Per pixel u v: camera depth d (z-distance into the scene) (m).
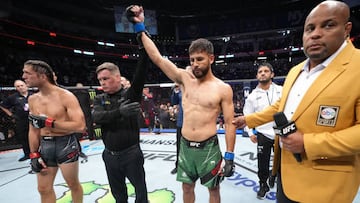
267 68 3.11
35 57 20.05
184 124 2.13
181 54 27.39
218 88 1.99
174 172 3.96
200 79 2.07
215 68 27.11
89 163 4.77
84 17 22.50
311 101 1.18
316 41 1.13
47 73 2.25
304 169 1.24
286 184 1.33
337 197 1.13
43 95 2.32
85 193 3.29
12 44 17.28
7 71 17.56
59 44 20.75
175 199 3.03
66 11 20.77
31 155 2.26
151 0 25.12
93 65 24.44
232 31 25.75
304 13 22.11
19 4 17.19
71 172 2.33
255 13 24.20
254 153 4.99
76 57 22.55
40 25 19.20
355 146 1.01
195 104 2.05
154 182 3.62
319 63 1.25
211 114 1.99
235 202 2.89
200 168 2.03
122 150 2.08
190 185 2.18
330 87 1.12
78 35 22.12
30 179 4.06
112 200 3.05
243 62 26.38
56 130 2.26
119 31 22.94
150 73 25.31
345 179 1.13
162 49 27.17
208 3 25.83
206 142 1.99
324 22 1.11
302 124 1.21
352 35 19.02
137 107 1.94
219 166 2.01
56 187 3.54
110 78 2.08
